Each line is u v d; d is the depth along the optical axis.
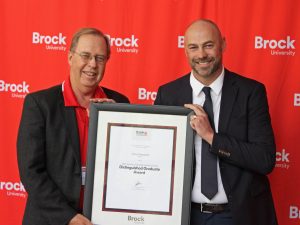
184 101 2.22
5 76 3.09
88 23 3.03
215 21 2.98
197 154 2.15
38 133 2.09
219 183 2.12
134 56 3.03
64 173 2.09
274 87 2.96
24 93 3.09
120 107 2.09
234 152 2.03
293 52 2.94
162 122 2.08
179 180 2.07
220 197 2.11
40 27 3.06
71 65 2.21
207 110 2.15
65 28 3.04
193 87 2.23
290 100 2.96
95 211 2.06
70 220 2.01
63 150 2.10
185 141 2.07
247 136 2.13
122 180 2.07
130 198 2.07
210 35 2.12
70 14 3.04
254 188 2.11
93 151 2.07
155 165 2.08
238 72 2.97
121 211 2.06
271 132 2.14
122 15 3.03
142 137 2.09
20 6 3.06
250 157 2.04
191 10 2.99
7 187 3.12
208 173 2.10
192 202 2.15
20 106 3.09
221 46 2.17
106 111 2.09
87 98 2.26
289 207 3.00
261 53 2.96
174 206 2.06
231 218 2.10
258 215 2.11
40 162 2.10
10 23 3.07
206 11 2.99
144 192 2.07
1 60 3.08
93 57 2.14
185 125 2.08
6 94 3.10
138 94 3.04
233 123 2.12
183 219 2.03
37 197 2.05
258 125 2.12
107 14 3.03
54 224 2.04
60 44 3.05
